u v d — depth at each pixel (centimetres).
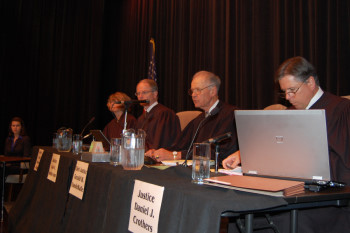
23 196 262
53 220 198
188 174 133
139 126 326
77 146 229
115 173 143
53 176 220
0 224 316
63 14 639
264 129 129
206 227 88
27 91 604
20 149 464
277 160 127
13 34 594
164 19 520
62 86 629
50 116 619
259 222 154
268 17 348
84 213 164
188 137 276
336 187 118
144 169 153
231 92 385
